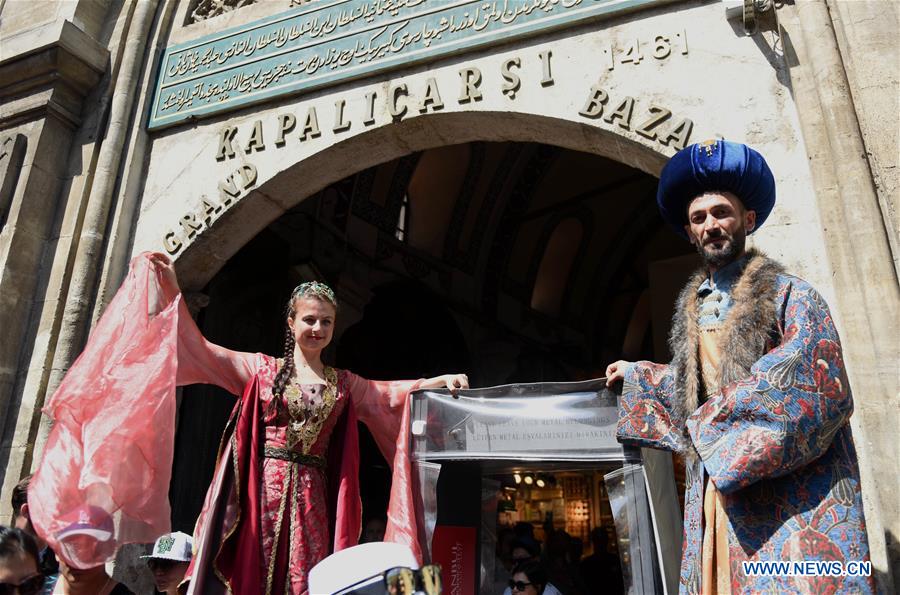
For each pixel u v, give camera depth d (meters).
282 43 4.59
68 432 2.36
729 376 1.64
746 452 1.48
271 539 2.23
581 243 13.20
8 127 4.95
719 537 1.62
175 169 4.61
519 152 11.09
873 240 2.60
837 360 1.55
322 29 4.48
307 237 8.21
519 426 2.41
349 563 1.22
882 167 2.72
